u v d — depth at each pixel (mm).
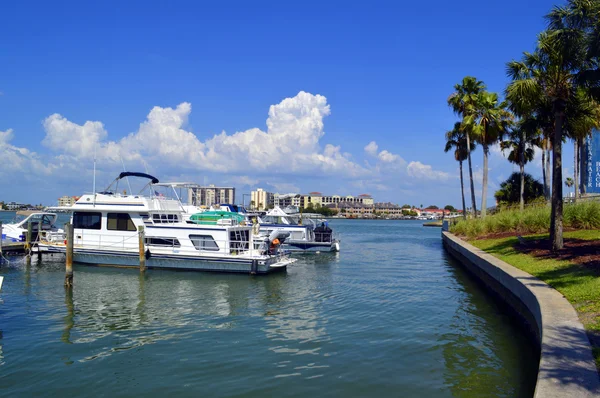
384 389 9609
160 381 10242
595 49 16766
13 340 13328
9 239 32906
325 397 9266
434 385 9781
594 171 39250
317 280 24156
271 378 10305
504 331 13875
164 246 26578
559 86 19219
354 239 64500
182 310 17125
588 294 11469
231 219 28656
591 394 6258
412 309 17000
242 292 20688
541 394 6266
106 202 28172
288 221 40406
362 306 17656
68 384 10148
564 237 22469
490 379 10062
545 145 47406
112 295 19891
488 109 41406
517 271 16359
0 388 9961
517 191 58375
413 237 70562
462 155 52906
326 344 12789
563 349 7969
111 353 12172
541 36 19047
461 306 17500
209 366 11141
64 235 29641
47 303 18250
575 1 17078
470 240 33156
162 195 29672
